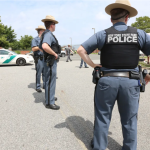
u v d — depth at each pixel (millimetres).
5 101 4023
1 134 2502
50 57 3297
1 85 5742
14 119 3014
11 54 12391
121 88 1731
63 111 3410
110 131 2613
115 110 3432
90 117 3127
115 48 1707
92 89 5215
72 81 6418
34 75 7887
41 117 3109
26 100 4109
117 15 1773
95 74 1835
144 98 4223
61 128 2693
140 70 1845
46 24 3314
